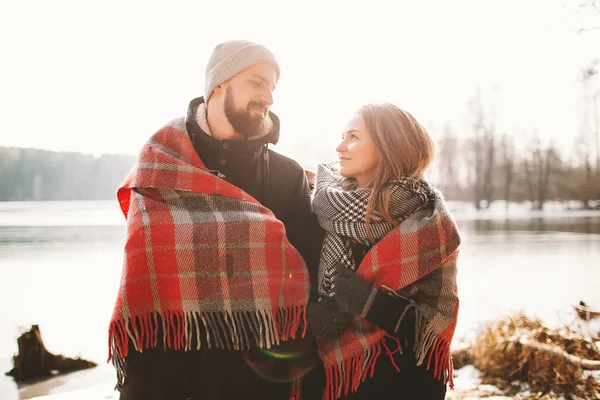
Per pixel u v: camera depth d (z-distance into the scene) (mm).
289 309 1822
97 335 6004
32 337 4945
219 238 1764
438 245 1843
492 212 39469
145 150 1918
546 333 4363
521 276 9812
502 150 50156
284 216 2057
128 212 1880
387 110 1941
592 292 7965
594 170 42781
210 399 1747
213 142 1893
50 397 4055
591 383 3754
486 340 4434
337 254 1923
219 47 1894
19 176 68000
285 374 1840
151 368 1710
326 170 2154
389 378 1872
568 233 20672
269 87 1876
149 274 1726
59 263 12062
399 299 1811
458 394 3756
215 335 1701
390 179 1911
